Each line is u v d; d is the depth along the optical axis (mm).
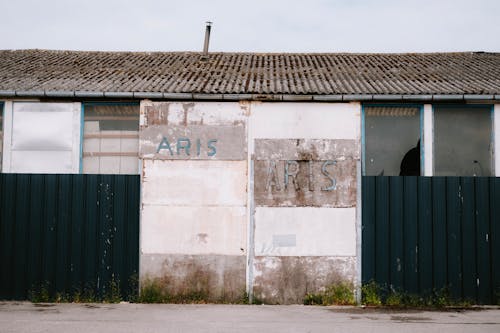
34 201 9539
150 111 9656
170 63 12711
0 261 9477
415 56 13906
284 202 9453
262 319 7824
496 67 12125
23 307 8789
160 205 9492
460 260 9383
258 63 12930
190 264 9406
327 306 9055
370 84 10352
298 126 9562
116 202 9547
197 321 7621
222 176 9523
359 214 9430
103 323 7430
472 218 9422
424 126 9727
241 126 9578
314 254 9375
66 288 9445
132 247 9484
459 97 9461
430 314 8383
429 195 9469
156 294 9359
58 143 9859
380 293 9359
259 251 9398
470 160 9750
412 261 9383
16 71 11430
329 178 9492
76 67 12055
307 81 10734
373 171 9750
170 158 9570
